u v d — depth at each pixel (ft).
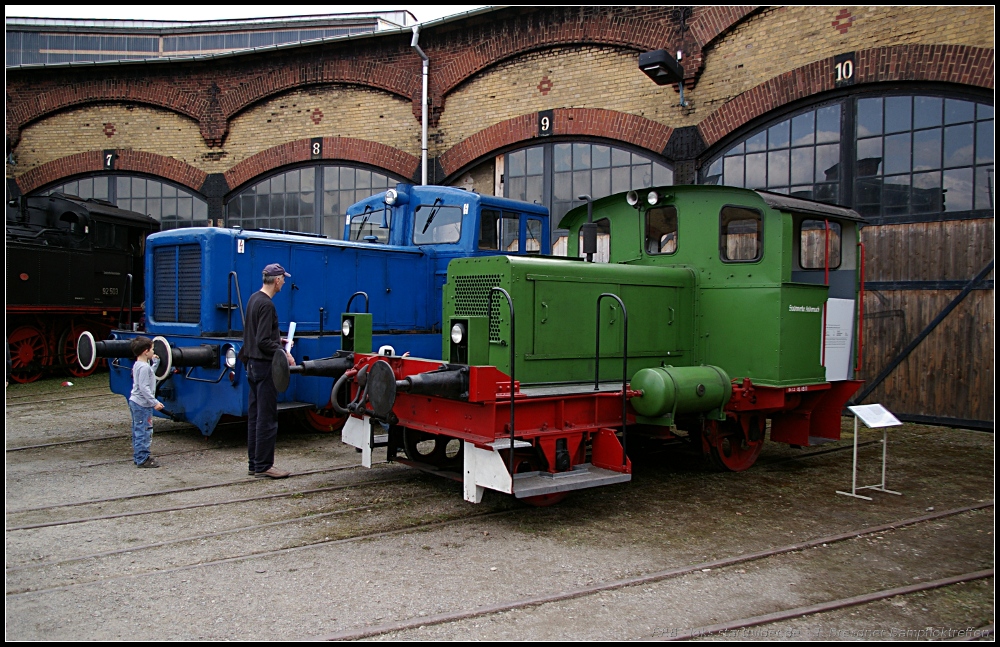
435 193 29.78
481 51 42.06
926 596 12.59
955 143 29.91
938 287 30.50
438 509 17.44
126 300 46.55
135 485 19.04
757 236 20.79
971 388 29.91
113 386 26.50
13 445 23.62
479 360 16.24
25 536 15.05
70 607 11.64
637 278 20.48
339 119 46.70
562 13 39.50
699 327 21.94
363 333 20.07
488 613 11.53
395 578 13.05
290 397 24.94
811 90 32.86
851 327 23.77
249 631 10.81
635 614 11.61
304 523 16.17
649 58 34.27
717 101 35.63
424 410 18.08
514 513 17.30
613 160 39.14
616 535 15.76
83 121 52.21
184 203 51.29
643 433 20.27
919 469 22.58
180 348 22.31
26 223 40.37
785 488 20.12
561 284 18.57
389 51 44.93
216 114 49.34
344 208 47.42
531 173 41.63
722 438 21.57
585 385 18.72
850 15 31.94
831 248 24.25
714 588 12.78
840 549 15.01
